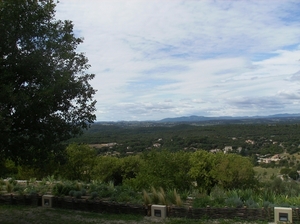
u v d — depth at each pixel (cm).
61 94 688
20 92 603
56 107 710
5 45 629
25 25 632
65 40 729
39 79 652
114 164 2439
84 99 761
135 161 2452
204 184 1516
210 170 1525
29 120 638
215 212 736
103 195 912
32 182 1272
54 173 1962
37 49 668
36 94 611
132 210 801
